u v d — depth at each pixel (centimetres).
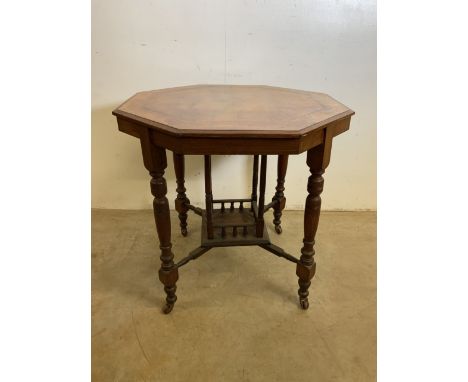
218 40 150
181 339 115
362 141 175
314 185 109
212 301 131
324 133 99
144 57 153
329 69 158
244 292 136
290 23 149
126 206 189
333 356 110
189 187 183
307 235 117
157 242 165
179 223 181
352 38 152
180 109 107
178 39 150
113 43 150
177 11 145
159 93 129
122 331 117
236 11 146
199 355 109
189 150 92
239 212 153
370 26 151
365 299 134
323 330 119
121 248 161
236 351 111
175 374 103
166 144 94
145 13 145
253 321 122
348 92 163
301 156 179
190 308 128
